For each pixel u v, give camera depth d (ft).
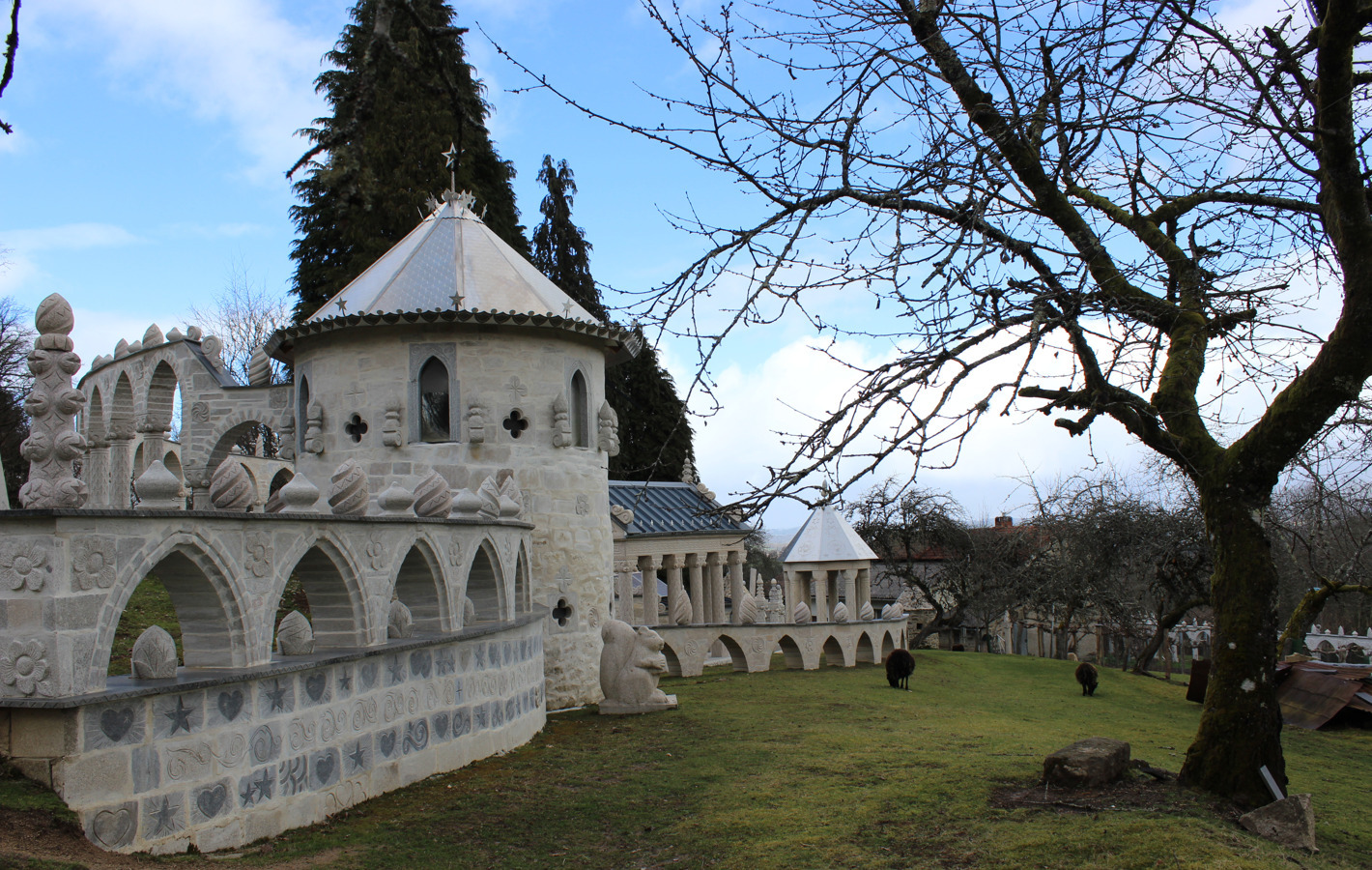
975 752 44.16
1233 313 32.76
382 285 66.90
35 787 24.31
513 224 127.44
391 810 35.88
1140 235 35.19
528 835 33.96
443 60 28.17
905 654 78.54
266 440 153.38
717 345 22.56
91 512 24.93
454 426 62.95
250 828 30.19
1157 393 36.06
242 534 30.35
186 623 30.37
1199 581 110.22
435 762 41.96
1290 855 28.48
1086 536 117.39
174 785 27.35
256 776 30.50
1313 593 74.49
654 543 100.48
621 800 38.40
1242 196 34.19
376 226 103.50
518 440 64.39
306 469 65.67
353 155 31.99
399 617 40.32
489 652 47.78
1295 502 57.00
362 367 63.62
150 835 26.48
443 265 67.36
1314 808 40.32
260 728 30.81
